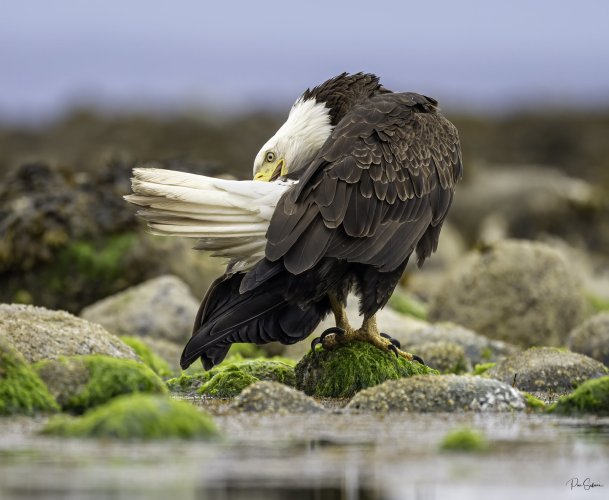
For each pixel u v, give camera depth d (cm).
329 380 1251
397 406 1119
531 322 1919
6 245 1989
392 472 846
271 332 1247
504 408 1127
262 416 1076
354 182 1216
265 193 1212
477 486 811
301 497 772
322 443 948
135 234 2009
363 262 1213
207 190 1216
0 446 909
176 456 884
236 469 848
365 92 1395
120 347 1185
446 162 1311
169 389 1302
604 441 972
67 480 804
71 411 1059
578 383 1328
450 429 1019
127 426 942
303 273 1201
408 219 1257
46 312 1195
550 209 3747
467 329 1870
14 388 1035
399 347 1302
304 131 1384
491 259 1964
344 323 1279
